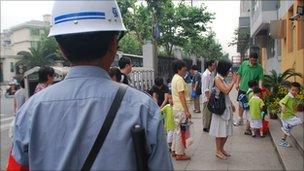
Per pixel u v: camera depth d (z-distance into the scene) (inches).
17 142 64.3
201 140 341.4
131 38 1086.4
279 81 417.4
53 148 61.4
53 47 1862.7
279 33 597.6
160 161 61.9
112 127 60.8
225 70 260.1
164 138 63.6
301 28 494.3
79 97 63.1
